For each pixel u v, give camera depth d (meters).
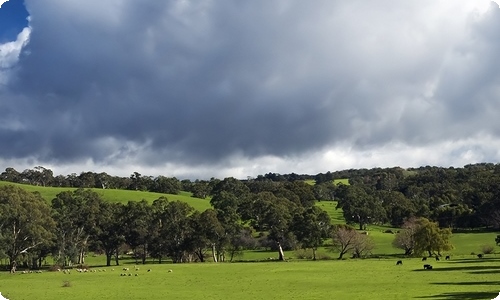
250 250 157.00
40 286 63.97
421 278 63.41
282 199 170.50
